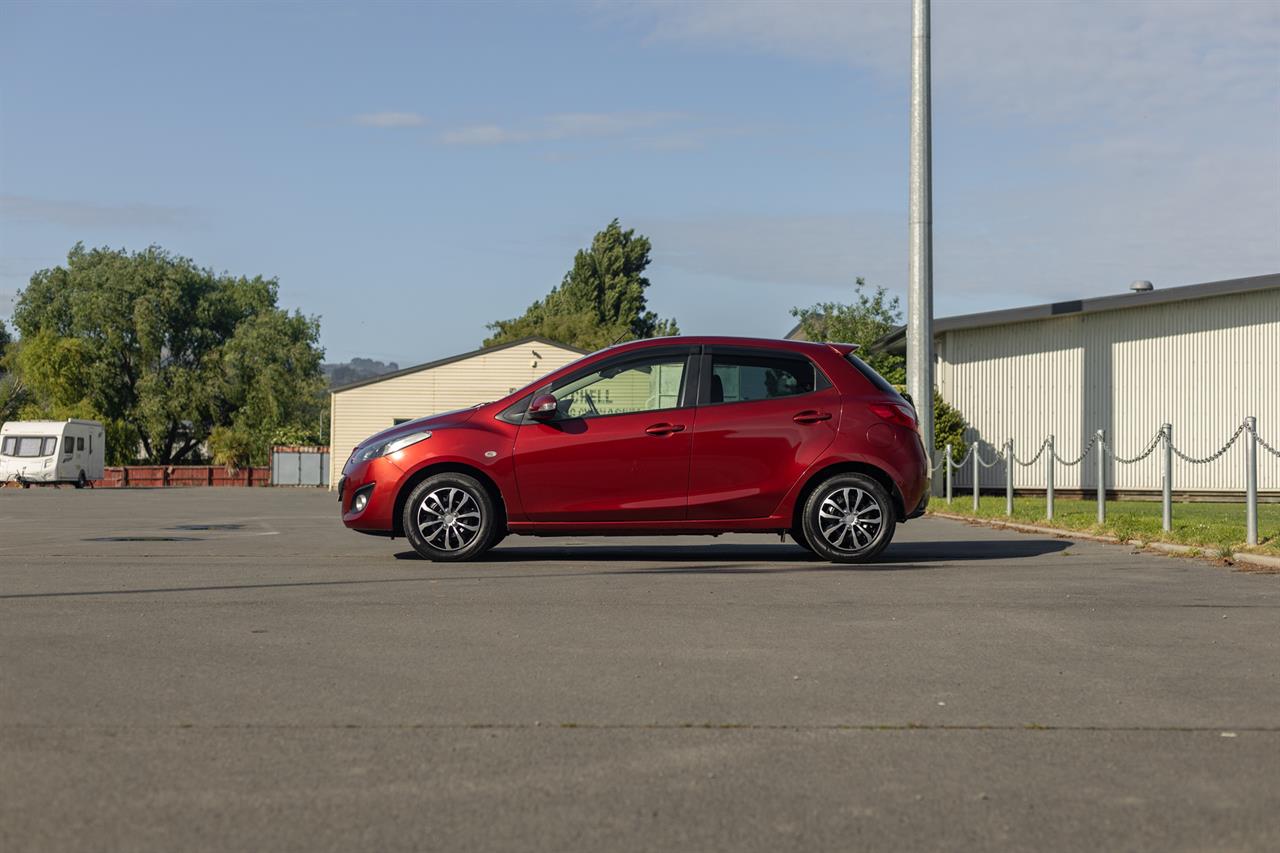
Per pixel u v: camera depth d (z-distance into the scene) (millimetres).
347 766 4203
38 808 3730
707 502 10703
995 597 8312
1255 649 6383
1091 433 28672
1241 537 11922
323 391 81125
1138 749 4465
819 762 4277
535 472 10664
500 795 3889
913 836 3527
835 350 11078
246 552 11742
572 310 80062
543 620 7281
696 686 5469
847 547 10750
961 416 29047
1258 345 28000
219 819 3639
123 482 64375
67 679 5586
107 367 75062
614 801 3836
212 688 5410
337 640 6594
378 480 10758
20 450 50594
